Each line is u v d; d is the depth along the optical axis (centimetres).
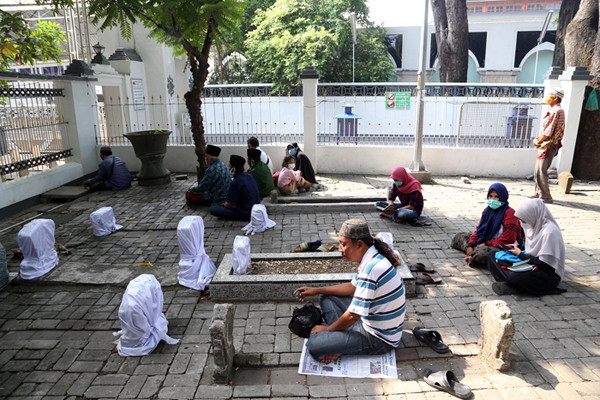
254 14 2044
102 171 900
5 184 768
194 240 489
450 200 812
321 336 344
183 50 840
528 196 837
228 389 322
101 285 493
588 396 306
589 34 982
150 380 335
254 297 453
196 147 845
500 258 462
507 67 2094
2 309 447
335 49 1808
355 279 368
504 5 2067
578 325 393
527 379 325
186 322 415
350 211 747
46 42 942
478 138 1039
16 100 819
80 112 974
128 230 675
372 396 312
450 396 310
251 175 728
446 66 1500
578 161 966
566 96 937
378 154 1027
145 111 1307
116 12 661
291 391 318
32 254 518
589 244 586
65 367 353
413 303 439
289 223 692
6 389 329
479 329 393
